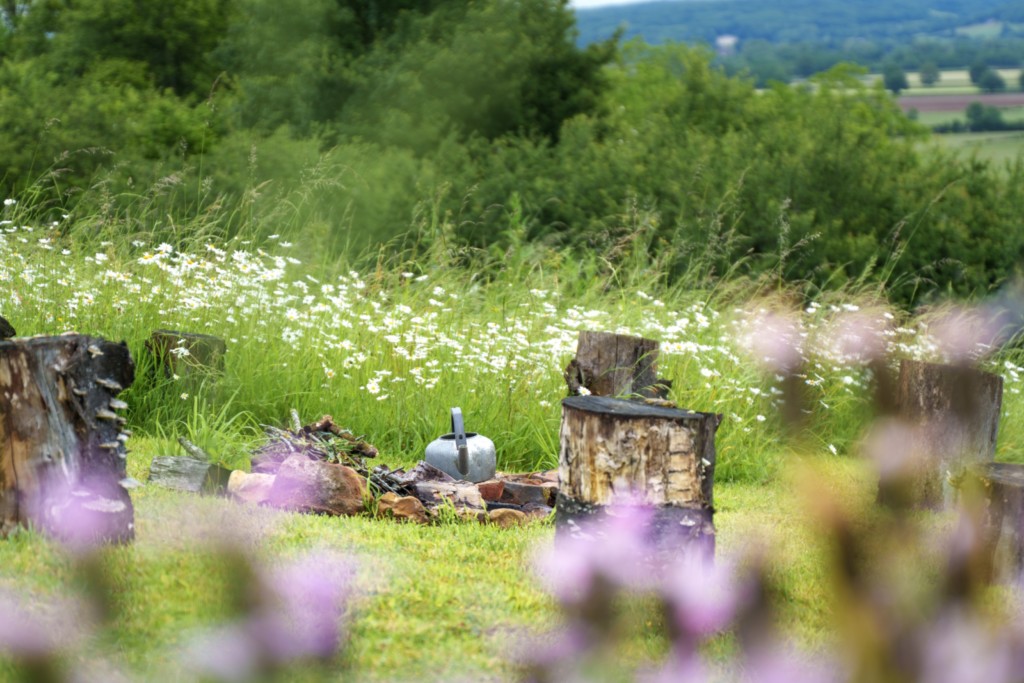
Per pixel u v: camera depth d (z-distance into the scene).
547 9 29.28
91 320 9.45
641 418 5.21
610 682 3.17
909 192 19.56
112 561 4.58
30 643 1.79
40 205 12.74
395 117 26.23
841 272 18.23
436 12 29.22
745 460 9.11
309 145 21.05
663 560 5.12
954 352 1.38
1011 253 18.53
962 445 7.60
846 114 22.77
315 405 9.41
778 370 1.20
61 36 38.75
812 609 4.41
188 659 3.46
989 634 1.13
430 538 6.05
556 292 12.25
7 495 4.92
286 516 6.11
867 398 1.22
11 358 4.90
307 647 3.71
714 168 20.55
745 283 15.42
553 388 9.80
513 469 9.21
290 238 14.41
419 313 11.69
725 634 3.72
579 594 1.94
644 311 12.66
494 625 4.41
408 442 9.40
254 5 29.77
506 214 18.92
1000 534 6.07
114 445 5.21
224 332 10.01
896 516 1.14
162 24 37.62
